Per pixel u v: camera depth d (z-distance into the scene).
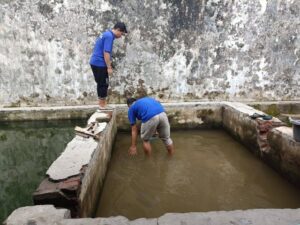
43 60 5.41
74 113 5.39
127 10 5.26
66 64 5.46
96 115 4.48
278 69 5.72
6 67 5.39
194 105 5.41
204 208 2.91
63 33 5.30
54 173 2.38
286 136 3.41
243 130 4.55
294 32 5.54
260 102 5.75
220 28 5.45
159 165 3.92
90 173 2.67
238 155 4.26
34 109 5.37
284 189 3.30
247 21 5.43
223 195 3.17
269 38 5.54
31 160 4.21
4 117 5.36
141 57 5.50
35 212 1.86
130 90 5.66
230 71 5.68
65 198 2.11
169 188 3.32
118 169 3.82
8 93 5.51
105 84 4.76
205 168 3.84
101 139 3.41
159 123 4.00
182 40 5.46
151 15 5.30
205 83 5.72
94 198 2.84
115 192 3.25
